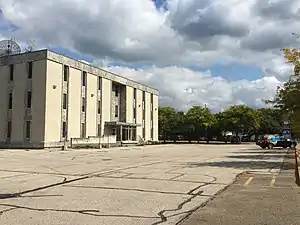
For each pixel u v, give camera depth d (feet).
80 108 166.91
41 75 146.20
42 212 26.86
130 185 41.63
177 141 299.79
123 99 208.64
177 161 81.15
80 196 34.01
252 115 265.75
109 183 43.24
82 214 26.30
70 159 86.02
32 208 28.32
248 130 277.03
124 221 24.31
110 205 29.76
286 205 30.04
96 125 179.73
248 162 79.10
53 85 148.87
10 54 156.56
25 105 149.07
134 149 152.15
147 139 234.79
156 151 134.10
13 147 149.89
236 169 62.23
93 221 24.18
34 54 148.87
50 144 145.38
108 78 191.52
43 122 143.74
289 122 91.50
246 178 49.19
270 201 31.89
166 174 53.21
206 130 287.28
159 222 24.14
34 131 145.59
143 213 26.89
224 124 271.08
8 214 26.08
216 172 56.54
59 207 28.76
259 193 36.35
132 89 216.74
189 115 286.25
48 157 92.99
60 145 149.69
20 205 29.50
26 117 148.25
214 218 25.35
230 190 38.24
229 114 271.49
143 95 231.30
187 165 69.97
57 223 23.48
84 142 158.51
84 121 169.78
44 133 143.23
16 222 23.66
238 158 93.45
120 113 207.82
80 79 167.43
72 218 24.98
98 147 164.25
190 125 285.23
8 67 155.33
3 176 49.88
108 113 192.24
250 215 26.30
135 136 214.48
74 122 161.89
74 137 161.38
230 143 260.62
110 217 25.45
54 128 148.66
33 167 63.67
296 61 77.00
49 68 147.02
